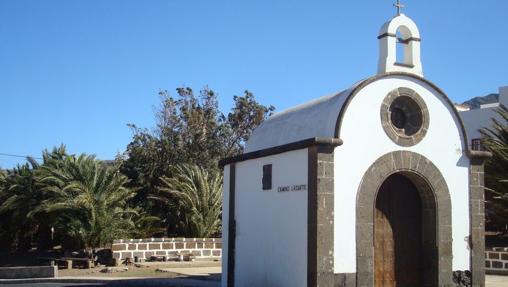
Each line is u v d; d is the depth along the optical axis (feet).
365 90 46.16
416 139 47.60
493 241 85.97
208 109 138.82
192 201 100.37
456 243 48.21
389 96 47.01
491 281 63.67
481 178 50.01
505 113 92.58
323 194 43.27
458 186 48.96
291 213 46.14
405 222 48.34
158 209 108.27
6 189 103.71
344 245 43.78
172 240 92.27
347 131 44.98
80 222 87.10
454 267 47.83
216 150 132.16
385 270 46.93
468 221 49.01
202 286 58.18
